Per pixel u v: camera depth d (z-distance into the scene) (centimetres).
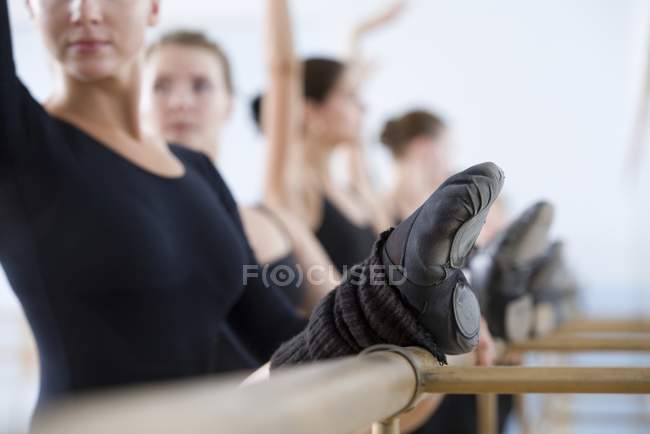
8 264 95
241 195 579
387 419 60
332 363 46
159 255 101
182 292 104
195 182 115
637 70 451
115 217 98
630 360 373
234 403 28
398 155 353
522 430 233
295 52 206
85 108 104
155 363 100
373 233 255
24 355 255
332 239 232
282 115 205
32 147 95
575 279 308
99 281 96
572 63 634
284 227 175
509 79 650
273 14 205
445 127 357
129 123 108
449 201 64
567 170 628
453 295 70
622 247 593
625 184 608
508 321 132
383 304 68
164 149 115
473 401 239
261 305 124
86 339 96
